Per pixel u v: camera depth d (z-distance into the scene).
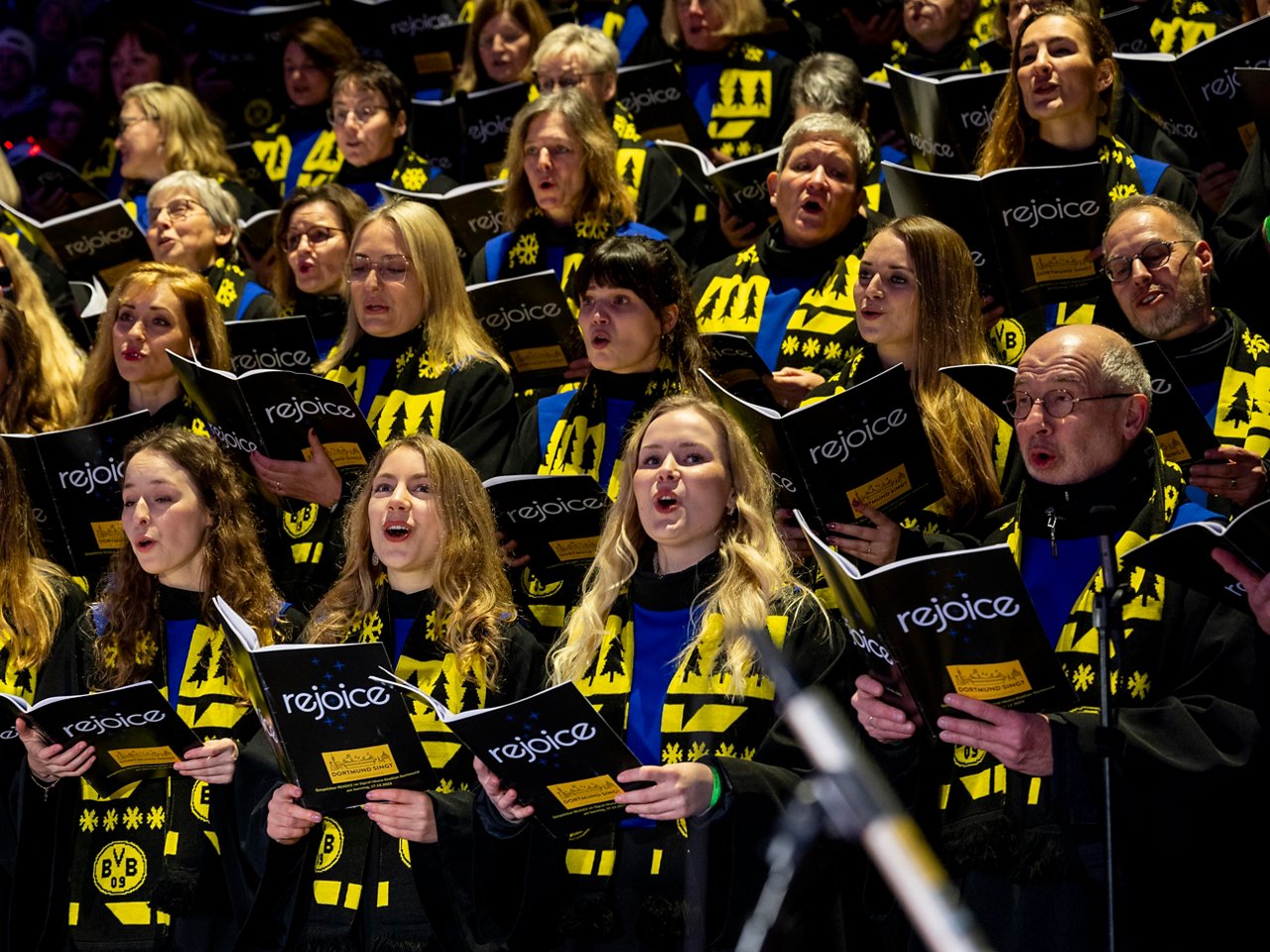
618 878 8.16
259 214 14.02
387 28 17.64
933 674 7.27
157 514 9.66
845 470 8.88
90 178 18.44
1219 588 7.32
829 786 3.93
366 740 8.05
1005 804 7.85
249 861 8.80
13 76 19.39
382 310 11.49
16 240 15.88
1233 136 11.29
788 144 11.87
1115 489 8.24
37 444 10.32
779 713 8.20
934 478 8.98
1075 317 10.32
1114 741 7.06
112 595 9.86
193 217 14.12
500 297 11.52
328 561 10.56
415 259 11.49
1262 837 7.75
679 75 14.55
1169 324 9.66
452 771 8.75
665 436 8.68
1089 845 7.57
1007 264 10.38
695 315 11.04
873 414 8.76
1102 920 7.61
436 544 9.16
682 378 10.66
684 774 7.68
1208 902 7.74
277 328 11.69
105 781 9.11
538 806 7.86
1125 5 14.91
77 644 9.91
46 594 10.15
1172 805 7.49
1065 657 8.07
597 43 14.88
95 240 13.98
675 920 7.96
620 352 10.59
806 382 10.51
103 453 10.37
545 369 11.70
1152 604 8.00
